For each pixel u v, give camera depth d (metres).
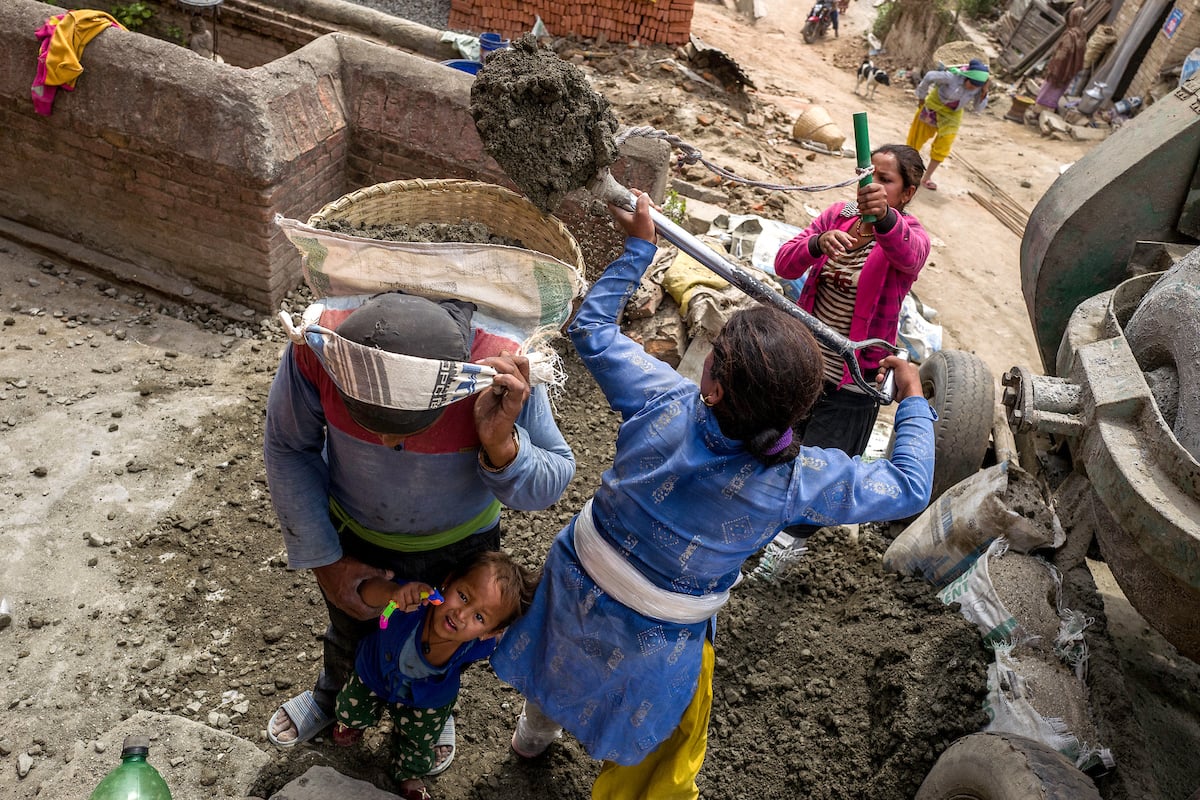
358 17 9.27
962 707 3.38
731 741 3.58
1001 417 5.11
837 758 3.47
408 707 2.91
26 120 5.39
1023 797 2.72
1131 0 14.73
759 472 2.26
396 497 2.53
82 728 3.39
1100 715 3.35
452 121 5.42
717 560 2.38
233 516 4.32
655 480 2.32
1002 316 8.45
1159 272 3.99
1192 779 3.85
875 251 3.83
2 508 4.17
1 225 5.86
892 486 2.37
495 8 12.19
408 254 2.26
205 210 5.31
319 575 2.75
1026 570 3.72
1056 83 14.65
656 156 5.20
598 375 2.49
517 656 2.69
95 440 4.60
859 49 17.69
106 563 4.02
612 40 12.16
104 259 5.73
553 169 2.40
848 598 4.11
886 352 3.93
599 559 2.45
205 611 3.88
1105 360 3.44
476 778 3.38
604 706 2.61
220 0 8.24
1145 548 2.96
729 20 18.16
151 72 5.09
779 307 2.56
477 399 2.26
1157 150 4.33
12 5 5.27
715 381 2.21
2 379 4.88
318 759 3.24
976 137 13.74
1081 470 3.68
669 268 5.43
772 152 10.30
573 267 2.40
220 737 3.25
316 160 5.45
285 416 2.43
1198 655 3.21
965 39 16.42
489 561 2.59
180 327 5.48
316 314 2.24
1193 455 3.08
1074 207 4.55
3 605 3.76
